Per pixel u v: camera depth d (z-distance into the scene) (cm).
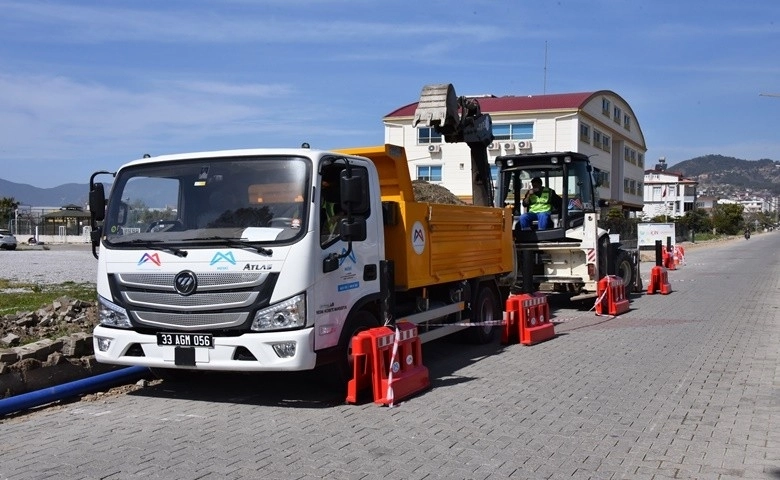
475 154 1370
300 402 758
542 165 1554
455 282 1041
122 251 738
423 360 1003
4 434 643
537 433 642
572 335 1220
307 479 524
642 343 1133
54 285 1733
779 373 902
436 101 1245
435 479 525
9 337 902
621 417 696
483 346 1121
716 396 782
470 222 1053
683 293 1967
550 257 1538
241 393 800
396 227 847
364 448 597
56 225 6531
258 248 690
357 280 770
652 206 12575
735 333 1231
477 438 626
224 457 574
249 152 737
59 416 707
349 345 761
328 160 738
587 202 1552
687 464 560
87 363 843
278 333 682
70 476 531
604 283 1484
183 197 740
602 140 5153
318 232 709
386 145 851
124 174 772
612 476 534
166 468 548
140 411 725
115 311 738
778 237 11175
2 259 3175
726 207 11638
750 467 554
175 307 707
